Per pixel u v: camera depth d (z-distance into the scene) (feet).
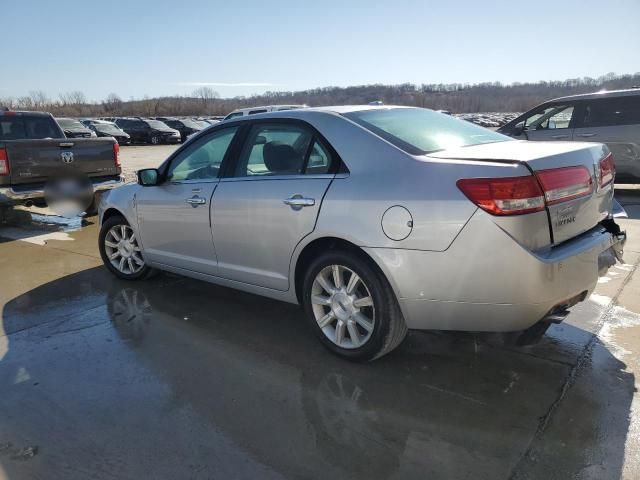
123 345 11.99
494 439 8.27
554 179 8.94
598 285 14.88
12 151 22.17
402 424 8.75
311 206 10.57
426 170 9.31
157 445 8.39
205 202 12.92
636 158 28.32
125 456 8.14
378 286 9.93
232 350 11.64
